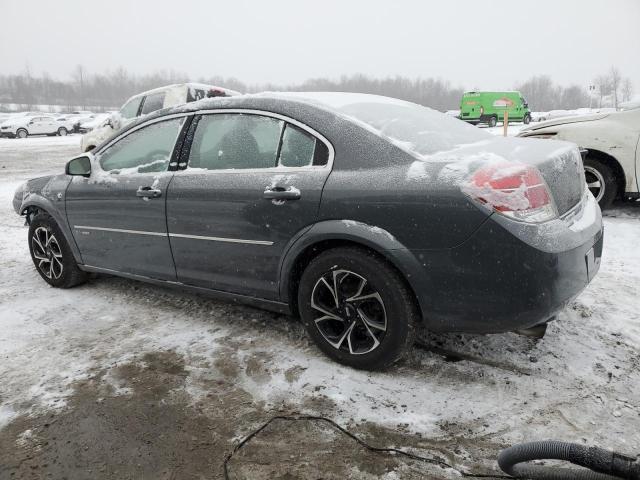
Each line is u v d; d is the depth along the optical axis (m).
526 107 34.62
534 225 2.29
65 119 35.31
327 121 2.80
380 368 2.75
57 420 2.48
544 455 1.59
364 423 2.38
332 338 2.87
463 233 2.34
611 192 5.64
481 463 2.12
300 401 2.56
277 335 3.26
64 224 4.05
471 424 2.35
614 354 2.89
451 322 2.49
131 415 2.50
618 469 1.49
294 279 2.98
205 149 3.26
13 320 3.65
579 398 2.50
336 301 2.76
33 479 2.12
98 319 3.63
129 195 3.54
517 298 2.31
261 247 2.96
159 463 2.18
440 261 2.41
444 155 2.56
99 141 10.76
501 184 2.30
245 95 3.23
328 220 2.67
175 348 3.15
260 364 2.92
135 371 2.90
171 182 3.32
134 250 3.64
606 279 4.04
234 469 2.13
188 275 3.39
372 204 2.54
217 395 2.64
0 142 27.08
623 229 5.27
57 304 3.94
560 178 2.59
